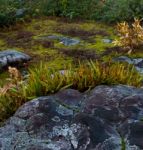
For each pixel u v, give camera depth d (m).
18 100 5.18
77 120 4.40
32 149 4.24
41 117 4.55
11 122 4.66
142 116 4.43
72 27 12.23
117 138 4.17
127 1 12.45
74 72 5.35
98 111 4.52
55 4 13.62
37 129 4.46
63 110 4.63
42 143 4.29
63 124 4.43
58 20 13.02
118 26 10.51
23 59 9.80
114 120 4.41
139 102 4.60
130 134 4.19
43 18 13.20
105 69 5.49
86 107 4.61
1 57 9.59
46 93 5.19
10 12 12.91
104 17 12.57
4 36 11.84
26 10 13.45
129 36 10.09
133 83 5.67
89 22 12.66
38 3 14.01
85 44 10.84
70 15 12.98
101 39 11.15
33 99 4.88
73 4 13.46
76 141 4.21
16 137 4.45
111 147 4.08
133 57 9.70
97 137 4.19
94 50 10.35
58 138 4.31
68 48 10.65
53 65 9.60
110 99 4.67
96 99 4.70
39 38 11.46
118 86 5.05
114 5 12.73
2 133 4.55
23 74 9.29
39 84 5.20
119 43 10.23
